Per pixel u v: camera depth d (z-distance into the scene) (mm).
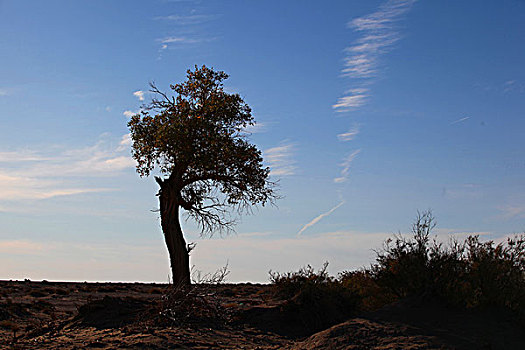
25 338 18453
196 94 26203
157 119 25828
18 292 41500
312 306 19141
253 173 25906
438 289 15492
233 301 29578
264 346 15508
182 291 19734
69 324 20250
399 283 17203
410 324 13711
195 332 16656
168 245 24891
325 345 13148
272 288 23266
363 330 13617
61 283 63312
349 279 21469
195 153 24875
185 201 25719
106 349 14164
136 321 18453
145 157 26344
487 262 15258
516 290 14695
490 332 13164
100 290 47594
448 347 12062
